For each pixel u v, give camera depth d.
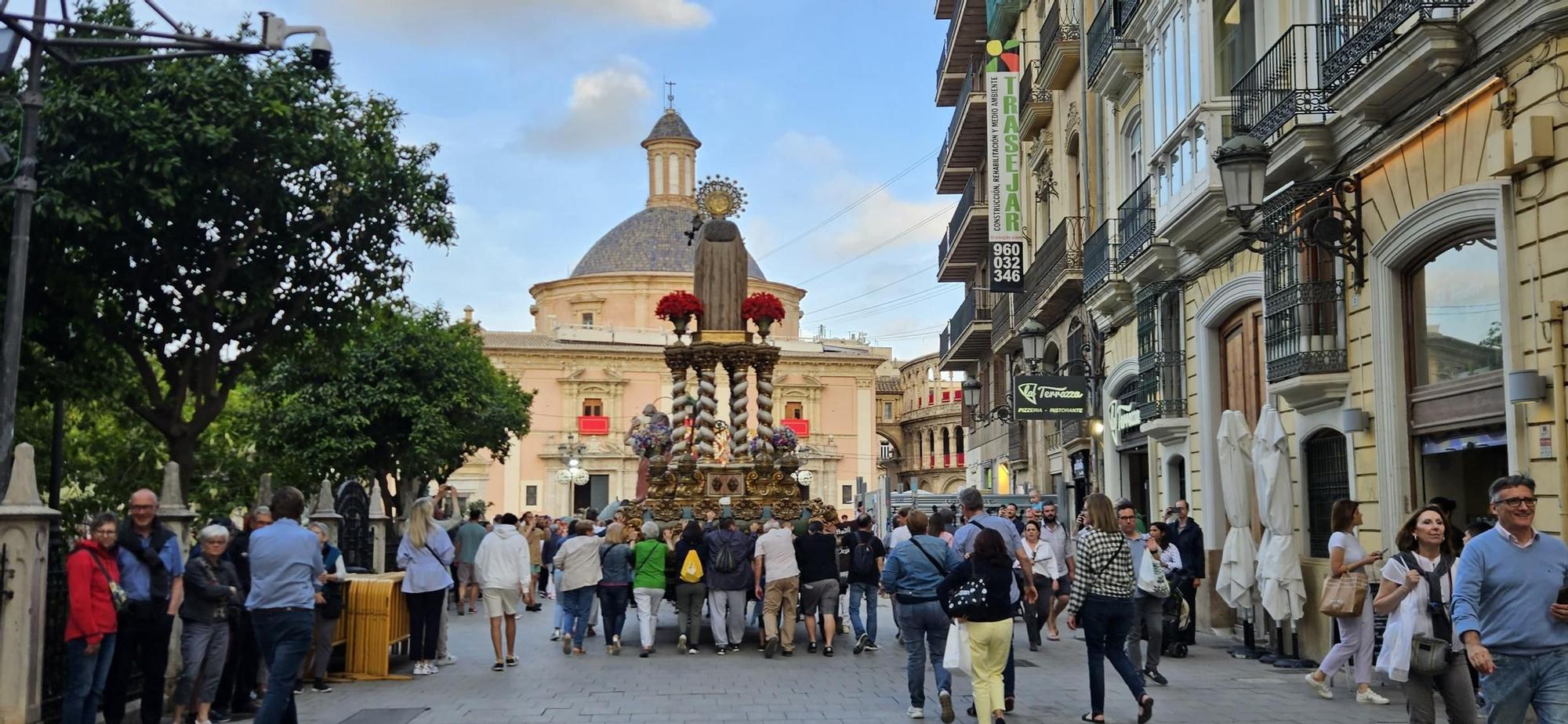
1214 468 18.30
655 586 15.96
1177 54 17.97
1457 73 11.16
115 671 9.78
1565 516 9.86
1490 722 6.88
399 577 14.23
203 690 10.15
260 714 9.04
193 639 9.98
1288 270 14.74
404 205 17.77
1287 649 14.48
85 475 29.06
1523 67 10.34
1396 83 11.77
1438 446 12.31
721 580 16.16
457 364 33.59
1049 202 31.00
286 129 15.64
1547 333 10.10
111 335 16.72
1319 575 14.23
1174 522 15.90
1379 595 9.32
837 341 79.44
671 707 11.47
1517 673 6.73
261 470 33.38
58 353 16.66
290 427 31.11
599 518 23.16
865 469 77.06
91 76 14.96
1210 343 18.45
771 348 20.20
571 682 13.23
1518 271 10.54
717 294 20.36
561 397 73.19
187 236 16.19
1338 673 13.24
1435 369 12.41
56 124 14.23
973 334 38.34
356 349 31.36
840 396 77.38
